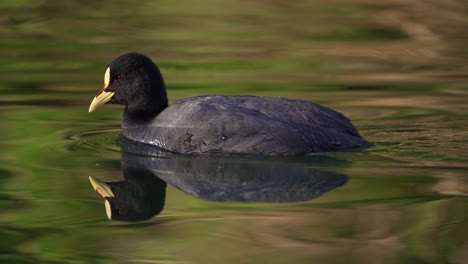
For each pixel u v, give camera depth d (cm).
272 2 2892
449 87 1838
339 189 1116
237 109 1302
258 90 1798
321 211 1034
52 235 966
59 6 2848
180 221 1012
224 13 2742
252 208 1058
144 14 2731
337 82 1894
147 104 1437
